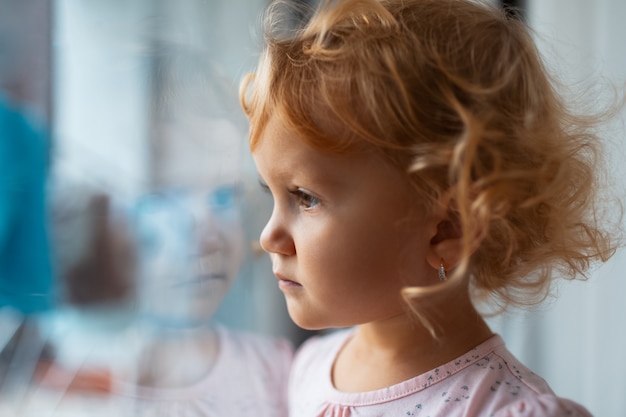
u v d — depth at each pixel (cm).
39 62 101
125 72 106
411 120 65
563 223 73
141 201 108
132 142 107
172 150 109
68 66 104
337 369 82
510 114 67
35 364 103
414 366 73
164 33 107
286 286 73
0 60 100
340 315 71
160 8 107
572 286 114
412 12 70
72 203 104
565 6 109
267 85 70
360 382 76
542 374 116
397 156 66
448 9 71
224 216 113
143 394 109
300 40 72
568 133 78
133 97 107
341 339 90
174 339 111
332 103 65
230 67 110
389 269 69
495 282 74
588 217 80
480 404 68
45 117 102
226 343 116
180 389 110
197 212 111
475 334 74
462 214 63
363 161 67
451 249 68
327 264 68
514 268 73
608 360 110
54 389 104
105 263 107
